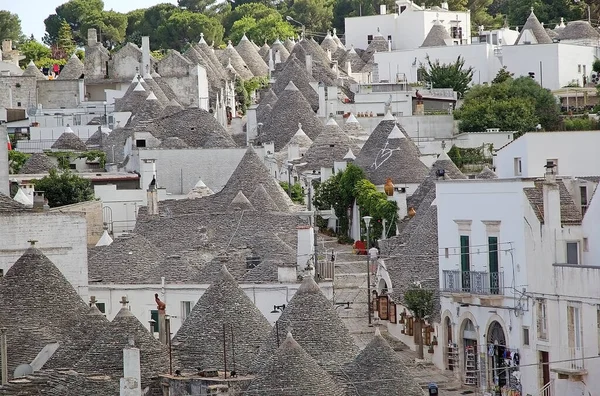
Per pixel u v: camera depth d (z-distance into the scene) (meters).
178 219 190.12
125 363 122.25
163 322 149.12
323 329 129.50
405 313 164.12
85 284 163.75
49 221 162.00
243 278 165.00
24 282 142.62
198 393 122.44
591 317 136.50
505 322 147.00
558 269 140.50
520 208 145.12
